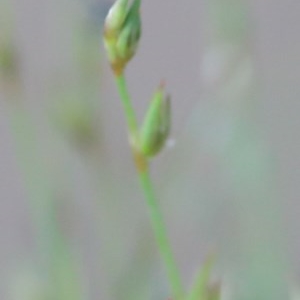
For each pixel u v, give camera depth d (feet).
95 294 0.67
